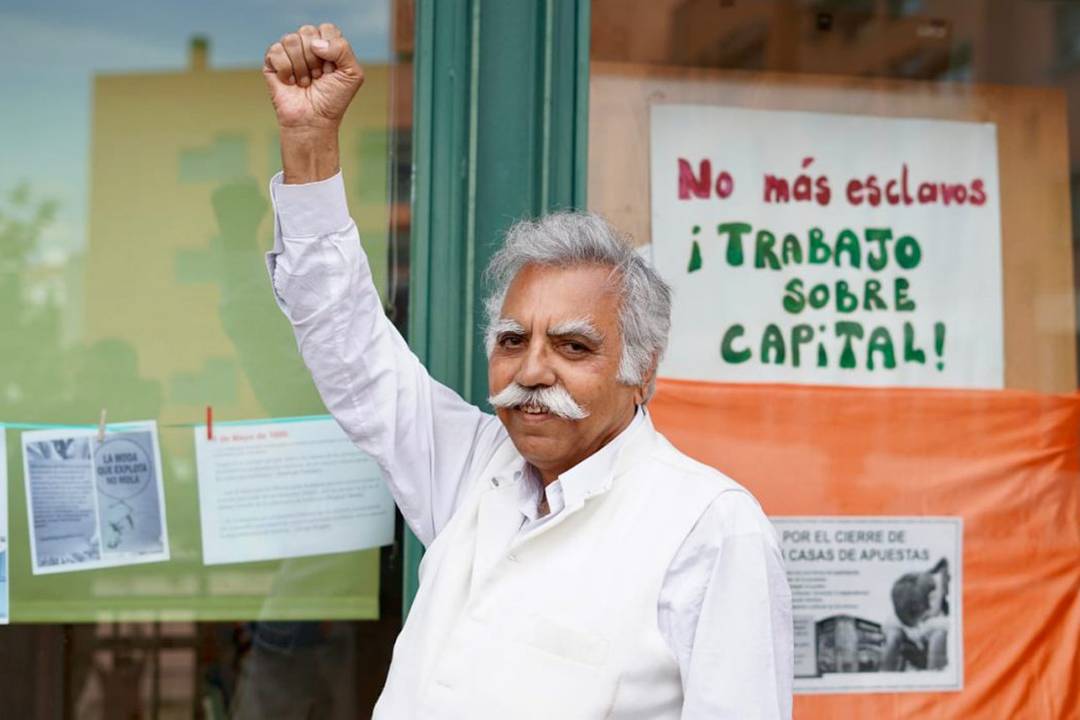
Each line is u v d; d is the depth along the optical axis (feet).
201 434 7.50
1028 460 8.27
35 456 7.39
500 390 5.58
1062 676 8.14
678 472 5.60
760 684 5.15
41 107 7.50
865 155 8.30
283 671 7.53
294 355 7.57
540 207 7.55
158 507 7.47
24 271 7.46
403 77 7.69
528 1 7.59
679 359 8.00
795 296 8.14
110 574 7.42
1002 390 8.31
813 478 8.03
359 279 5.88
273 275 5.92
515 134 7.57
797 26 8.24
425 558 5.89
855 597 8.00
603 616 5.24
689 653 5.27
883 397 8.16
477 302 7.48
